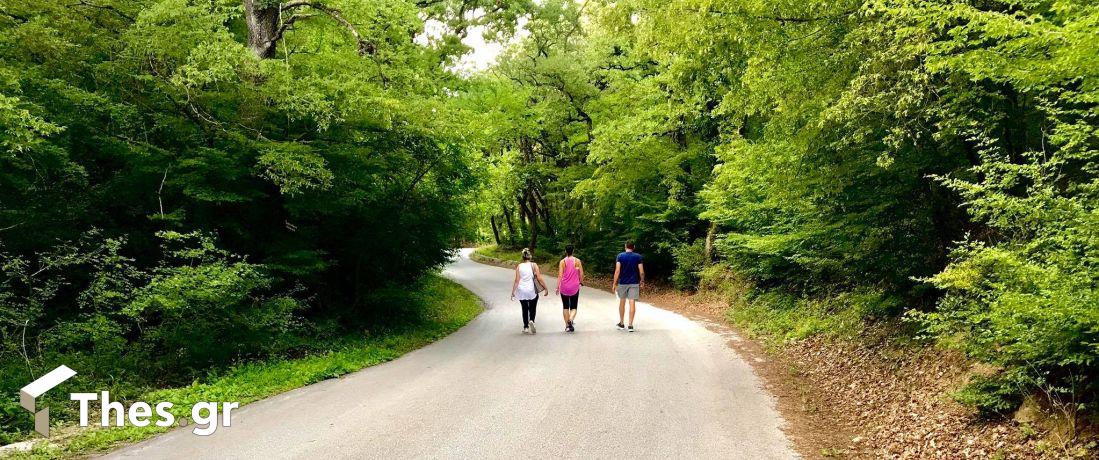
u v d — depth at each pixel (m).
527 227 45.31
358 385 7.63
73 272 9.74
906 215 7.20
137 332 9.84
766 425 5.55
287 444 5.18
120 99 10.11
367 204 12.45
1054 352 3.99
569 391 6.83
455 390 7.05
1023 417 4.45
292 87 10.20
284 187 9.58
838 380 7.14
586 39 27.84
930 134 6.25
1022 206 4.25
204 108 10.56
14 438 5.67
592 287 24.84
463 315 15.70
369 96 10.61
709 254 18.73
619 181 21.56
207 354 8.73
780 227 11.06
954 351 5.88
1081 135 4.09
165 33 9.80
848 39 6.38
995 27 4.05
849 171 7.20
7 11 9.38
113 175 10.43
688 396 6.58
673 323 13.03
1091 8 3.66
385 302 13.12
